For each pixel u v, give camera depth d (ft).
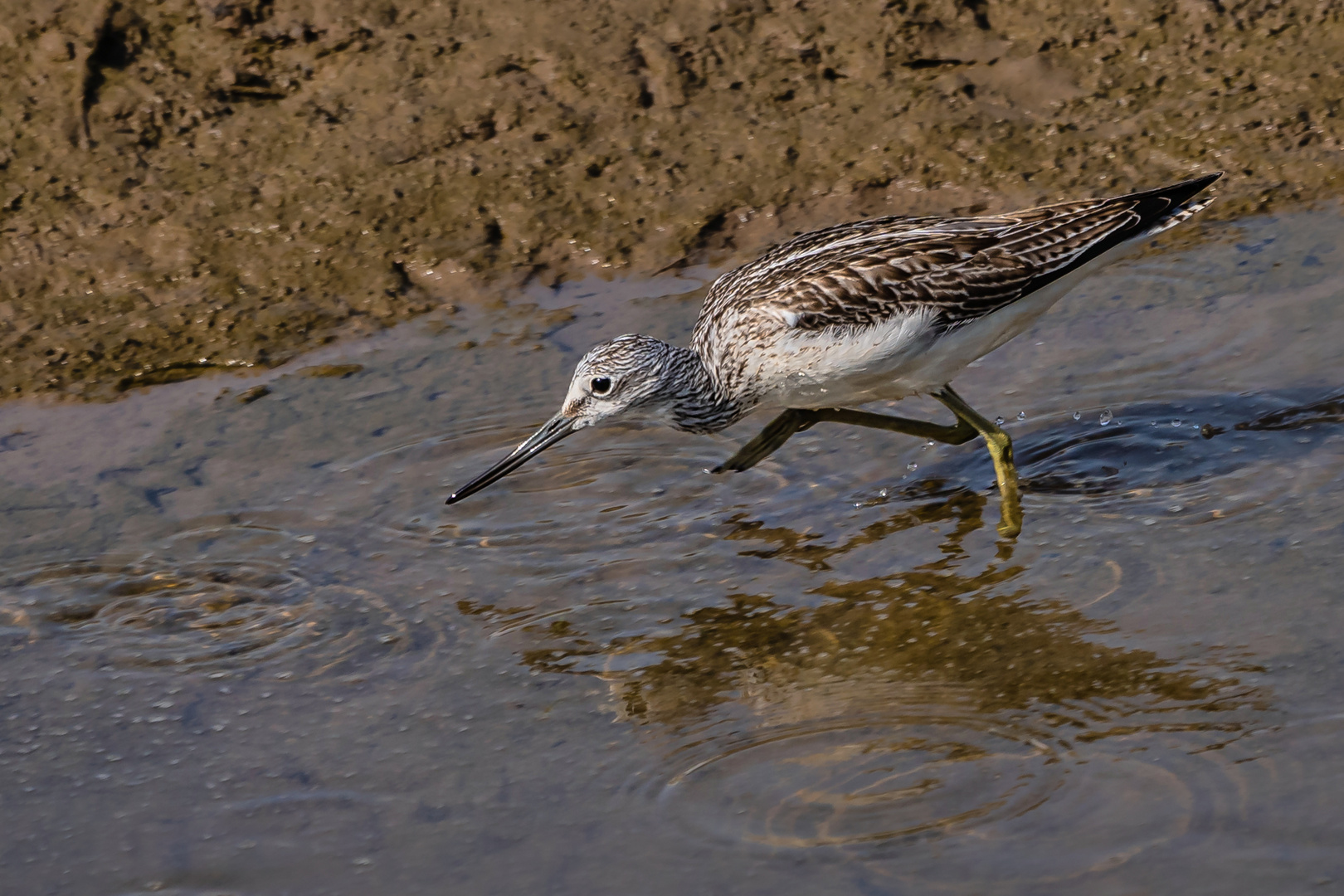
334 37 51.60
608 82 50.49
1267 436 36.17
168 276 45.34
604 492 36.81
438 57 51.24
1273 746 26.43
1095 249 35.35
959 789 26.16
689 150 49.06
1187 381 38.75
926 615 31.42
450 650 31.14
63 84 49.93
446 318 44.16
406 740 28.45
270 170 48.39
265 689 30.14
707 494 36.58
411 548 34.71
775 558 33.86
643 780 26.99
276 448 38.58
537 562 34.12
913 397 40.24
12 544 34.96
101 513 36.14
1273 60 50.60
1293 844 24.20
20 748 28.66
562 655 30.86
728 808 26.16
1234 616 30.12
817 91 50.67
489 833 25.90
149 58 50.96
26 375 42.11
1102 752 26.76
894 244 35.40
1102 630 30.25
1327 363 38.52
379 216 47.06
